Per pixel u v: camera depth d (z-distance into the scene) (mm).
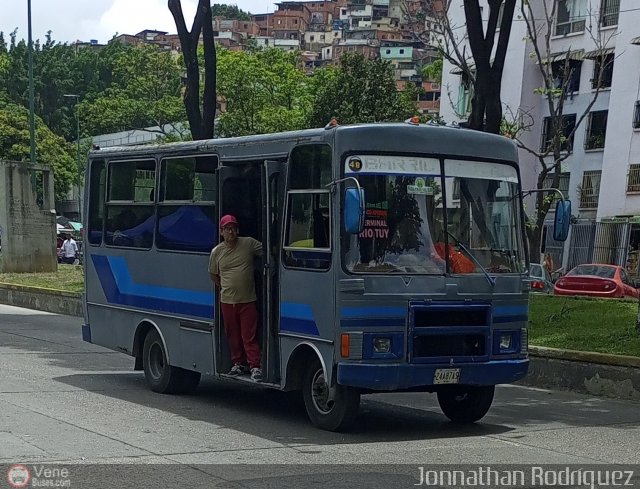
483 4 37281
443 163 8617
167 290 10703
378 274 8094
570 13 37844
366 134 8258
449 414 9609
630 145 34906
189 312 10273
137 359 11430
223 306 9312
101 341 12195
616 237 34438
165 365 10750
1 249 28125
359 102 38406
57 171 56688
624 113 35156
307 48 144875
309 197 8500
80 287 23469
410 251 8312
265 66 47781
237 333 9367
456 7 36031
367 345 7988
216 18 149375
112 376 12242
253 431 8570
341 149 8164
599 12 36438
